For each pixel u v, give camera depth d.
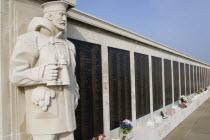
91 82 4.46
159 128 6.40
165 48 9.02
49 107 2.37
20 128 2.57
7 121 2.45
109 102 5.09
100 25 4.68
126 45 6.05
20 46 2.28
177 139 6.65
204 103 14.58
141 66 6.93
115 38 5.48
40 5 2.95
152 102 7.66
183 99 10.89
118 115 5.45
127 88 5.97
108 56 5.13
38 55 2.45
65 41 2.79
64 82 2.38
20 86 2.52
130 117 6.05
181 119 9.01
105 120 4.90
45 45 2.45
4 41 2.45
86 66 4.31
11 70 2.28
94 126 4.50
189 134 7.19
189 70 14.16
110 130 5.06
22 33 2.67
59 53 2.48
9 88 2.48
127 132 5.11
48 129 2.36
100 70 4.78
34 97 2.33
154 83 7.97
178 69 11.45
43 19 2.55
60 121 2.46
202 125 8.42
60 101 2.50
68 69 2.61
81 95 4.14
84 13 4.12
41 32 2.60
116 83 5.43
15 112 2.53
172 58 10.46
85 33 4.36
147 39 7.19
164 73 9.17
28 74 2.26
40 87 2.39
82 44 4.21
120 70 5.65
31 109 2.40
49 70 2.27
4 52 2.44
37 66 2.47
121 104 5.62
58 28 2.65
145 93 7.14
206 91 17.11
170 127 7.45
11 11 2.54
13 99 2.52
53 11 2.60
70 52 2.78
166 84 9.34
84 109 4.22
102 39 4.93
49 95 2.35
